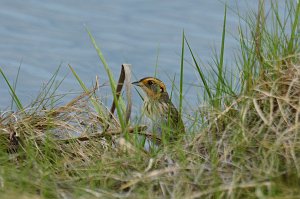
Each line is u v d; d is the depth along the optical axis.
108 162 12.66
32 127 13.58
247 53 14.23
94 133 13.77
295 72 12.94
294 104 12.59
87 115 14.16
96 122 14.16
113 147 13.62
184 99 14.35
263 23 14.22
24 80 22.59
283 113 12.33
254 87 13.01
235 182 11.46
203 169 11.97
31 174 12.06
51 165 12.74
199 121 13.56
